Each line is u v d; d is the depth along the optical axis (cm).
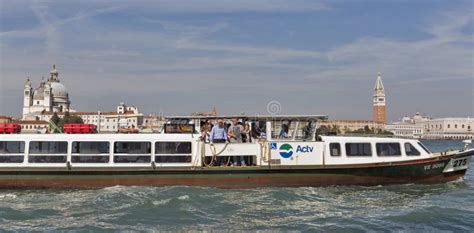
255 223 1672
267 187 2311
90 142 2308
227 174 2295
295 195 2153
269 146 2333
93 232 1541
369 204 2012
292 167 2302
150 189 2227
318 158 2344
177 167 2284
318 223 1675
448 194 2256
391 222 1702
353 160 2358
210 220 1709
